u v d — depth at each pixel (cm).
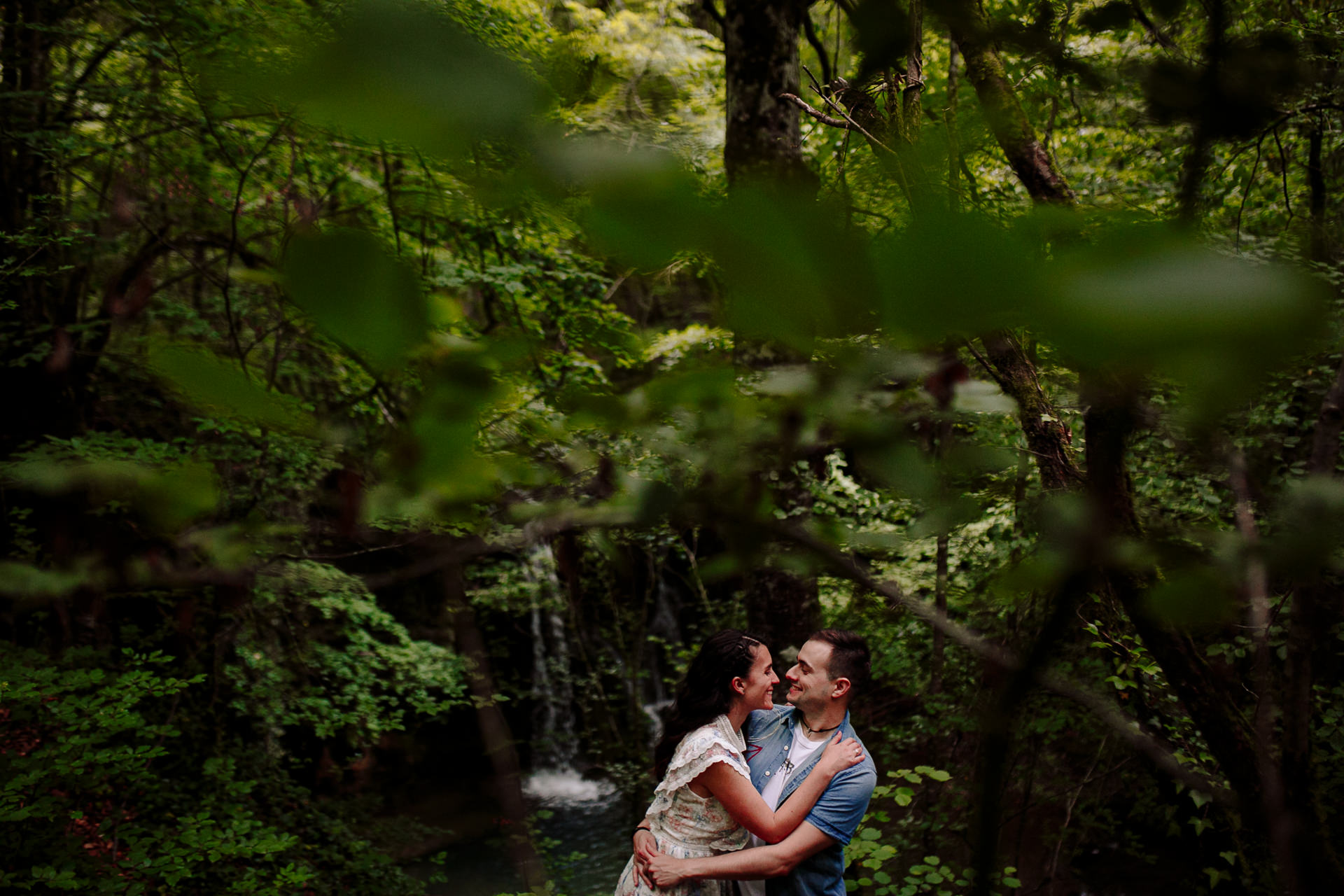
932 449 40
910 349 20
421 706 680
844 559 49
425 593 868
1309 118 203
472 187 18
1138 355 17
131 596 527
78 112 504
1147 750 70
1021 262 17
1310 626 87
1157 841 449
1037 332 18
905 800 335
